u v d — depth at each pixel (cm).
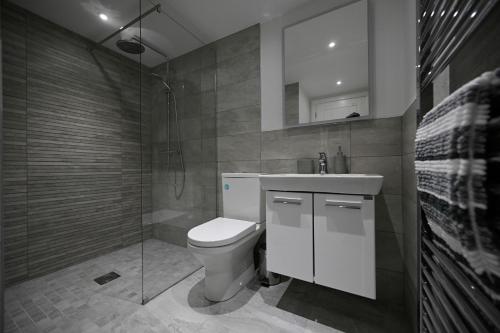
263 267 150
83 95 192
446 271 60
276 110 170
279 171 169
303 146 159
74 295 139
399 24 128
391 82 130
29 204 159
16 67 152
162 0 153
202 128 198
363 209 99
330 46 147
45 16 165
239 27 183
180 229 194
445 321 57
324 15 149
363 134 138
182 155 199
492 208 35
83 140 192
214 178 200
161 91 197
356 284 100
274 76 171
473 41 55
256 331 106
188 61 200
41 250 165
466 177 37
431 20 69
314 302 129
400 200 127
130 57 226
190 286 149
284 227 118
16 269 151
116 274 167
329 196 107
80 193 189
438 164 50
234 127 189
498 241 34
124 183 224
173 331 107
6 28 146
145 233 189
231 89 190
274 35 171
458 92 40
